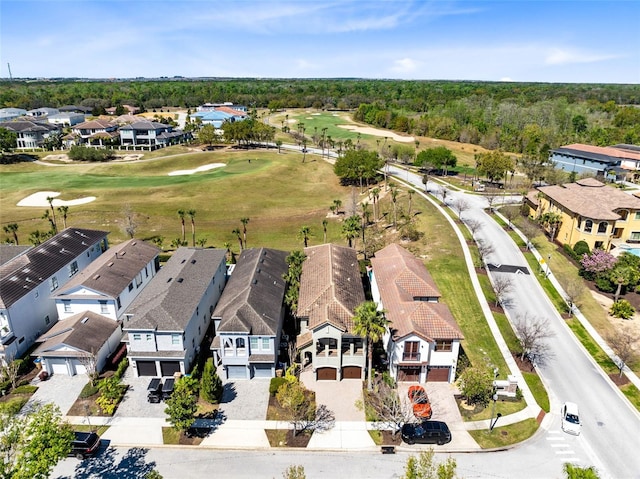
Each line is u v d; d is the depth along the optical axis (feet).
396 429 122.83
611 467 111.34
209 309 169.78
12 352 150.41
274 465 113.09
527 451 116.37
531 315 175.32
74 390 139.64
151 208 297.74
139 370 144.97
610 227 215.31
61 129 540.11
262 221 289.74
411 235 247.09
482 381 127.13
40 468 92.12
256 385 142.41
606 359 151.53
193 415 123.65
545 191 262.06
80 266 192.75
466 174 392.88
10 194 316.19
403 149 435.12
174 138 506.48
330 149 474.49
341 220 291.38
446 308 148.56
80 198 311.47
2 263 182.60
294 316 155.43
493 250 226.79
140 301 152.66
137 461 114.32
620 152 377.09
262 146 486.79
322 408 131.95
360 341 142.00
